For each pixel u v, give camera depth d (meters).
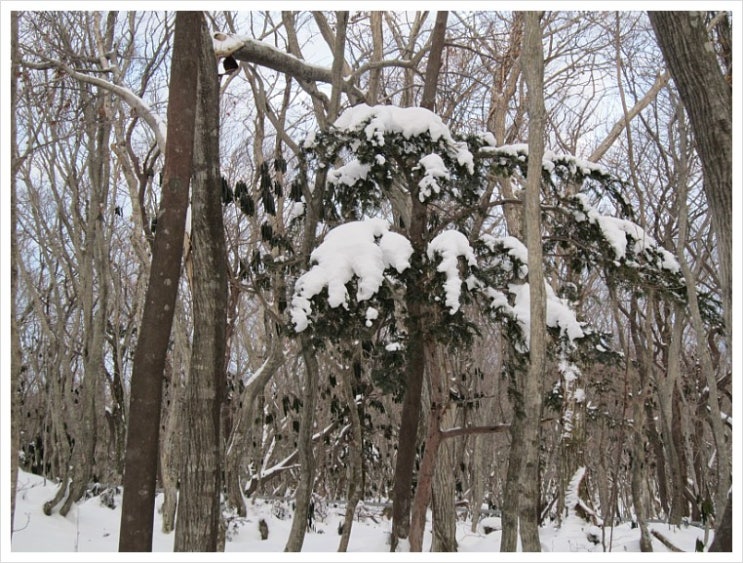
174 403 13.16
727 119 5.48
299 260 8.30
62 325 15.61
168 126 6.21
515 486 7.21
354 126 7.98
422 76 11.89
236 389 17.38
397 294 7.56
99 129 13.66
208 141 7.12
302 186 8.48
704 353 7.76
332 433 18.34
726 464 7.65
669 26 5.55
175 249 6.02
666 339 15.92
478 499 15.23
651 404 16.22
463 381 13.67
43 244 16.05
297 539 8.32
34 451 20.05
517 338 7.59
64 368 15.36
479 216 9.16
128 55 13.77
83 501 15.02
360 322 7.04
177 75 6.23
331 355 9.90
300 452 8.55
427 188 7.70
